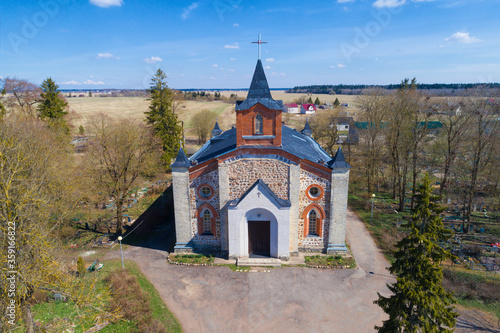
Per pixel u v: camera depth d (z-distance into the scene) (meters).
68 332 23.33
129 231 42.81
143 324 24.25
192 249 35.38
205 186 33.94
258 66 31.31
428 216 17.67
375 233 41.28
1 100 68.69
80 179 40.41
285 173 32.44
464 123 42.34
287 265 32.81
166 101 73.00
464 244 36.91
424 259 17.75
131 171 41.69
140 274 31.84
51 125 53.53
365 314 25.89
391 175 58.84
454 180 50.66
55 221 37.97
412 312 18.89
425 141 50.75
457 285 29.20
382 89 64.38
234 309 26.66
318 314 25.95
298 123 110.00
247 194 31.92
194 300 27.84
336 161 32.50
